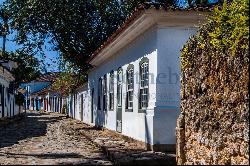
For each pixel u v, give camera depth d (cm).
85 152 1292
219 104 755
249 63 645
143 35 1385
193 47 905
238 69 686
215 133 764
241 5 685
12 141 1669
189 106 909
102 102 2262
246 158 647
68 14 2934
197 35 890
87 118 3078
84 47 3105
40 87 9100
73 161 1076
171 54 1244
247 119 647
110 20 3153
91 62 2417
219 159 745
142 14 1205
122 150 1227
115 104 1862
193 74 895
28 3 2856
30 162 1051
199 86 855
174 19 1223
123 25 1381
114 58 1895
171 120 1233
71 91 4028
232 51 697
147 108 1302
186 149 917
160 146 1221
